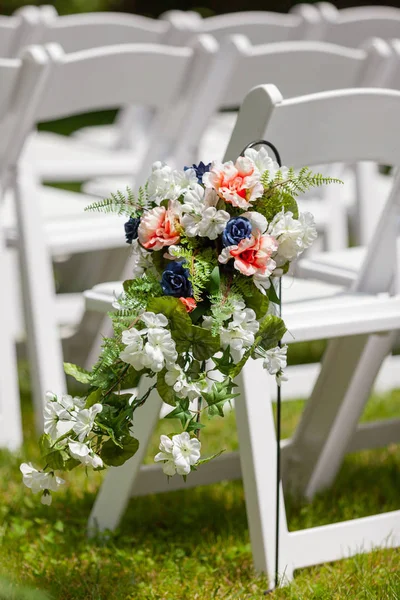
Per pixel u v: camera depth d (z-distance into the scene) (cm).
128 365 225
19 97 361
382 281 303
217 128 644
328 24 516
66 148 575
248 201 226
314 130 260
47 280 393
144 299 222
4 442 389
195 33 491
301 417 342
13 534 304
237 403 273
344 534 288
